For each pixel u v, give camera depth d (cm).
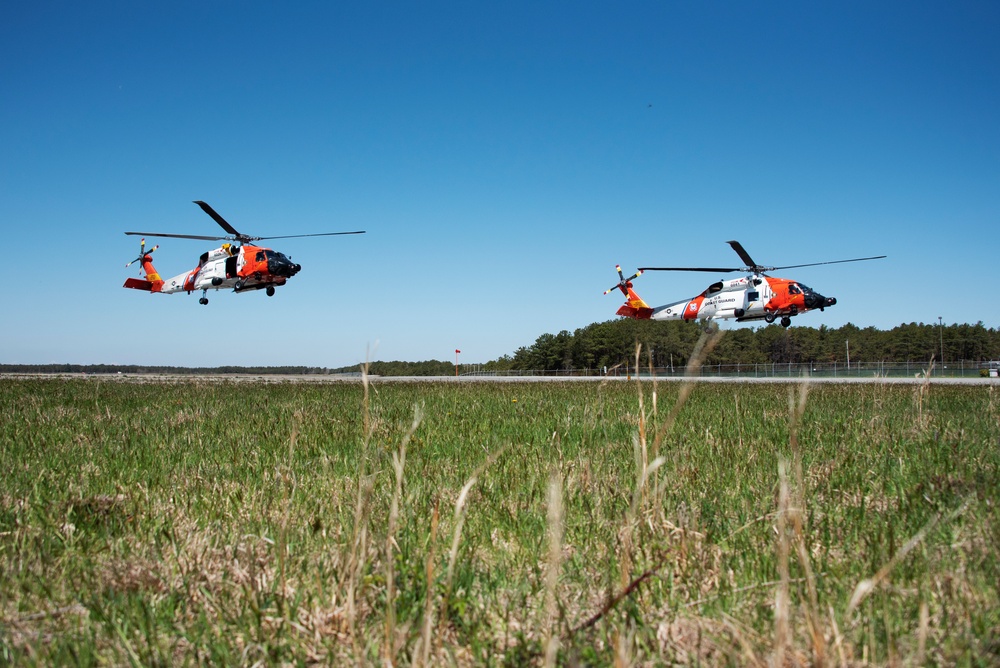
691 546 317
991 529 329
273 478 477
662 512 346
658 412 877
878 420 719
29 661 218
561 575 297
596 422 736
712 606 264
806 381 227
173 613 261
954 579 278
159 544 334
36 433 730
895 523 355
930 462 503
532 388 1830
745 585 288
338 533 350
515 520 368
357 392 1612
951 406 954
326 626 251
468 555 315
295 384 2322
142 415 952
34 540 335
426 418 822
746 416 821
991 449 552
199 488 446
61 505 399
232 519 383
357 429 726
